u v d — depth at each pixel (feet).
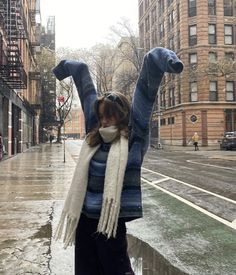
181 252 19.39
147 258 18.48
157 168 67.15
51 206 30.27
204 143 166.40
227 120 167.84
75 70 11.03
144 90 9.71
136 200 9.43
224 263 17.71
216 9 168.14
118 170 9.17
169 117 189.78
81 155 9.75
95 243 9.78
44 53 224.12
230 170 63.36
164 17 195.21
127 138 9.56
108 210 9.02
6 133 89.76
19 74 81.30
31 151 123.95
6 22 85.76
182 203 32.86
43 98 246.06
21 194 36.17
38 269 16.65
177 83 177.78
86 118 10.52
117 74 200.23
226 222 25.70
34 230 22.93
